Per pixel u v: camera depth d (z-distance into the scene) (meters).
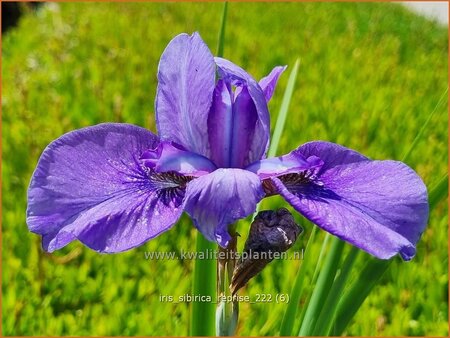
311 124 0.41
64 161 0.15
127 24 0.69
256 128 0.16
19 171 0.38
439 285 0.28
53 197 0.14
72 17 0.74
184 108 0.16
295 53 0.59
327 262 0.19
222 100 0.16
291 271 0.28
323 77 0.52
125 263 0.30
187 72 0.16
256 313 0.28
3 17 0.81
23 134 0.40
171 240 0.32
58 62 0.55
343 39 0.66
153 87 0.49
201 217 0.13
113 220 0.14
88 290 0.28
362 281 0.19
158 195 0.15
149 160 0.15
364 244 0.13
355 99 0.47
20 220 0.32
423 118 0.44
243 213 0.13
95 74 0.50
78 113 0.43
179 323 0.27
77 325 0.26
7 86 0.49
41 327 0.26
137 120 0.42
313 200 0.15
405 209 0.15
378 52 0.61
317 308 0.19
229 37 0.64
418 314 0.28
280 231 0.15
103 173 0.15
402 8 1.01
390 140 0.40
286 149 0.38
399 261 0.31
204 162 0.15
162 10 0.79
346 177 0.16
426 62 0.62
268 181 0.15
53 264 0.30
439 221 0.33
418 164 0.37
